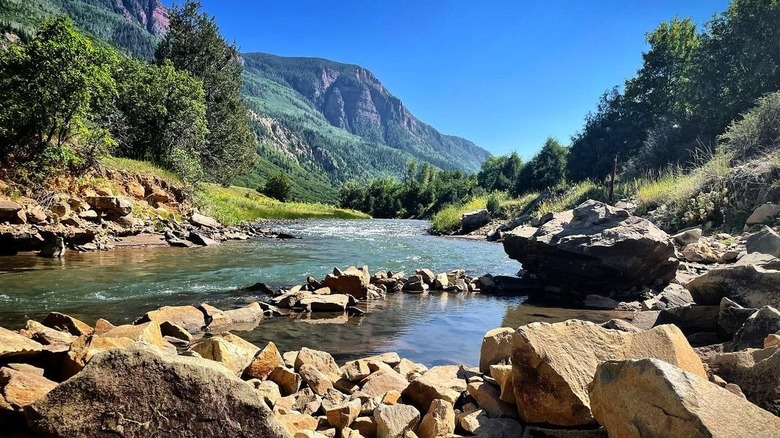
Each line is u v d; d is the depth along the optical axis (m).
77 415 2.42
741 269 6.14
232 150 45.28
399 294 10.84
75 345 3.78
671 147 27.58
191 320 7.02
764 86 23.42
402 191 102.06
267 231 25.61
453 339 7.12
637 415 2.72
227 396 2.52
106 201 16.95
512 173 82.00
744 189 14.41
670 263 10.26
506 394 3.87
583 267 10.52
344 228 33.12
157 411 2.45
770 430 2.44
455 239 26.08
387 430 3.48
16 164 14.96
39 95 15.27
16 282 9.92
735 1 25.52
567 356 3.51
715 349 5.02
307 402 4.21
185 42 42.31
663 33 36.84
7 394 2.76
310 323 7.92
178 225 20.28
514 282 11.87
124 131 25.62
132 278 10.88
